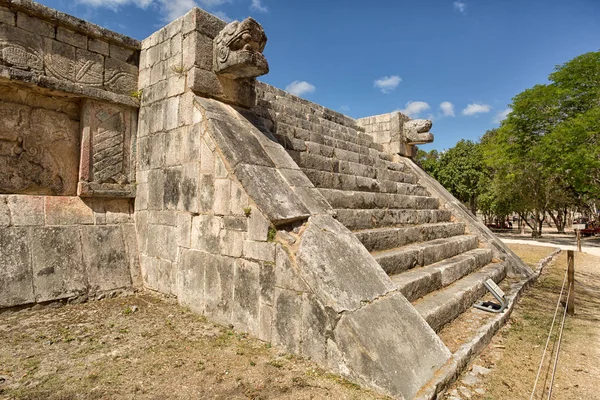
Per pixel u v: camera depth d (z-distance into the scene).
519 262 8.68
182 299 4.93
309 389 2.97
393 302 3.62
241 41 4.88
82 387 2.92
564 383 3.45
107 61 5.65
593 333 4.89
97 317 4.54
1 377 3.02
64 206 5.29
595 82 17.17
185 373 3.20
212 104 5.01
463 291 5.40
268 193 4.10
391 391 2.84
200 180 4.75
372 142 10.70
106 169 5.61
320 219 4.20
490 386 3.29
